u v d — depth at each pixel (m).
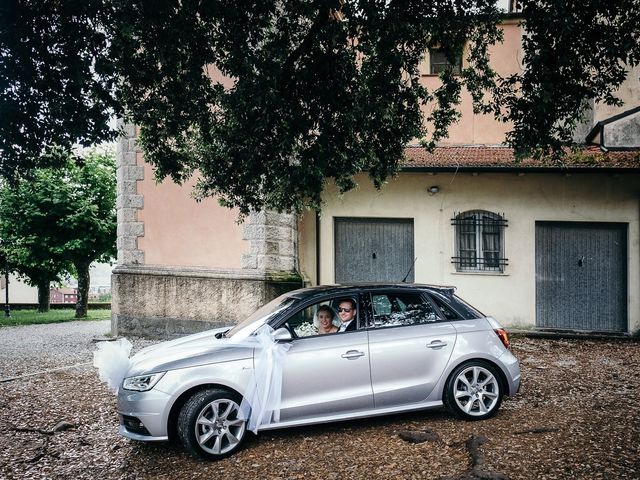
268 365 4.88
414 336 5.36
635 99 14.19
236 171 7.71
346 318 5.37
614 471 4.16
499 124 13.94
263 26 6.38
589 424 5.38
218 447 4.71
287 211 8.20
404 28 6.18
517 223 11.91
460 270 12.11
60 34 5.45
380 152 7.75
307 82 6.68
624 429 5.21
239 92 6.40
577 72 6.20
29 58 5.32
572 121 6.74
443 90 7.48
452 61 7.11
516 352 9.80
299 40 6.75
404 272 12.28
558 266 12.01
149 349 5.49
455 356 5.41
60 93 5.57
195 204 11.76
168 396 4.68
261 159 7.17
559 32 5.66
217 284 11.35
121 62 5.97
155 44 6.10
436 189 12.03
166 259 11.91
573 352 9.81
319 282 12.35
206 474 4.40
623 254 11.82
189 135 7.70
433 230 12.14
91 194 19.72
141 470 4.56
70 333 14.75
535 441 4.85
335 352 5.10
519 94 13.48
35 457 4.90
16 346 12.19
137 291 11.97
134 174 12.07
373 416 5.43
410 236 12.33
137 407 4.69
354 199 12.30
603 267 11.88
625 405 6.12
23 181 18.22
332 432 5.30
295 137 6.90
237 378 4.82
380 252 12.41
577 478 4.03
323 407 5.00
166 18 5.86
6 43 5.21
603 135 13.03
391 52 6.27
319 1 6.16
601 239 11.90
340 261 12.52
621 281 11.80
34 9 5.26
